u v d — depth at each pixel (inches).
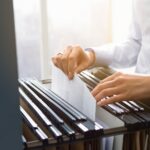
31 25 59.7
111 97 22.6
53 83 28.0
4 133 16.2
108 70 32.7
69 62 26.8
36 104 23.5
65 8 61.9
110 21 66.6
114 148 20.1
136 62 41.9
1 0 14.1
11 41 14.8
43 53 61.5
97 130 18.6
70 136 18.1
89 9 64.1
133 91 22.8
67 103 23.9
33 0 58.6
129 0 62.8
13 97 15.8
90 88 24.9
